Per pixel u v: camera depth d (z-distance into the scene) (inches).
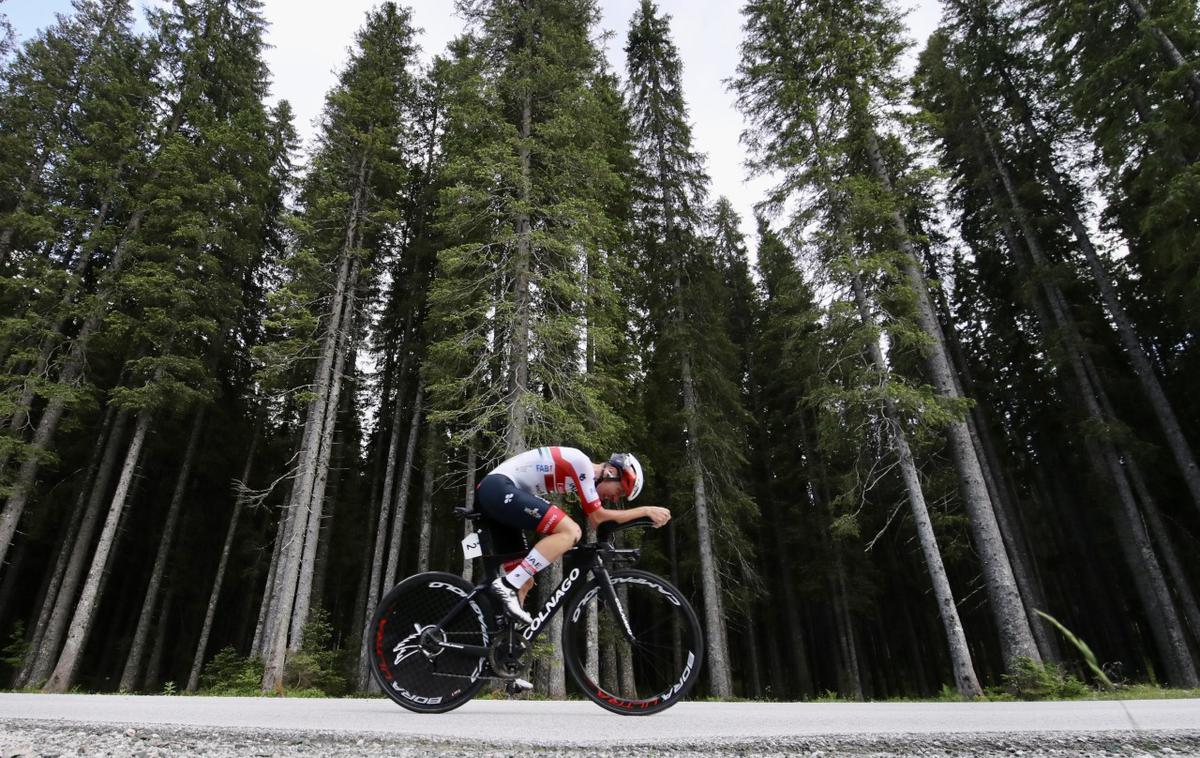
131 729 99.0
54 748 89.9
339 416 875.4
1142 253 670.5
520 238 498.6
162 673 972.6
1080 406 693.9
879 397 455.5
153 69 752.3
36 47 753.6
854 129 534.0
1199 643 612.4
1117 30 538.6
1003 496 727.1
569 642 126.6
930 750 92.4
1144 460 605.3
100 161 677.3
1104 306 742.5
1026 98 730.8
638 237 748.0
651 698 123.0
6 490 568.1
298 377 711.1
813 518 885.8
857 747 92.1
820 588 870.4
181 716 119.2
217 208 694.5
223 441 900.0
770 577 994.1
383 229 699.4
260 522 965.2
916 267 503.8
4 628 910.4
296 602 589.3
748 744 90.8
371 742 92.7
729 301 956.6
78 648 554.9
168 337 640.4
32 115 735.1
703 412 673.6
